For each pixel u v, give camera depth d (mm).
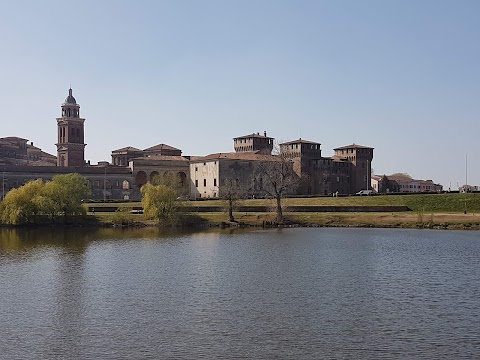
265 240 112250
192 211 157875
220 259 86438
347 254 90875
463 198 160500
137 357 41719
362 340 45125
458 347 43406
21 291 63281
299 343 44469
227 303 57281
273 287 65000
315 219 147125
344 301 57844
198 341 45125
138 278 70875
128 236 121062
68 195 145375
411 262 82188
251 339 45531
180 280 69500
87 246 103062
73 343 44875
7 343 44969
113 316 52531
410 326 48781
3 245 104188
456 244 103000
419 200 162625
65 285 66500
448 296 59719
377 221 143125
